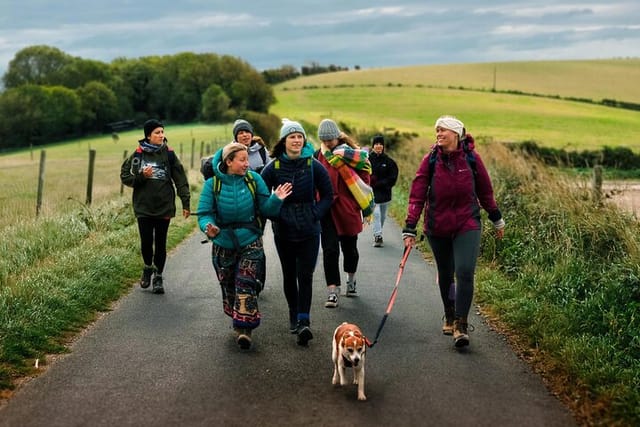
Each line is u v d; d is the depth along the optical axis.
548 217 9.78
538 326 6.53
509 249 9.48
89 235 11.26
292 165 6.55
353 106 92.38
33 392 5.12
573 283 7.62
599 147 42.16
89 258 9.05
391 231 13.73
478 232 6.21
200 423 4.61
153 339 6.44
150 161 8.23
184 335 6.58
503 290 7.87
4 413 4.75
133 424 4.59
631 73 116.75
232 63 110.62
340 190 7.84
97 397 5.04
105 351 6.08
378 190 11.75
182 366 5.71
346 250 8.16
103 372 5.55
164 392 5.14
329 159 7.82
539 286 7.78
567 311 6.86
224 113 98.06
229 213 6.28
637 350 5.90
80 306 7.28
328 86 118.25
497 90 103.25
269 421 4.64
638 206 9.88
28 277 7.79
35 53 115.31
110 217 12.72
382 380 5.42
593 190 10.26
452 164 6.20
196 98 109.81
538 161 13.06
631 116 78.56
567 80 112.25
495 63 133.88
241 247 6.28
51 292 7.34
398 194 19.20
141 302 7.84
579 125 68.56
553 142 49.62
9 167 39.00
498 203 11.46
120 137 92.25
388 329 6.84
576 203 9.80
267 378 5.45
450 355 6.02
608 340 6.08
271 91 103.88
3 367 5.50
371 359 5.93
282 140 6.57
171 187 8.38
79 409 4.82
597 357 5.59
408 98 97.56
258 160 8.41
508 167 13.16
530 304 7.13
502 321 7.05
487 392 5.17
